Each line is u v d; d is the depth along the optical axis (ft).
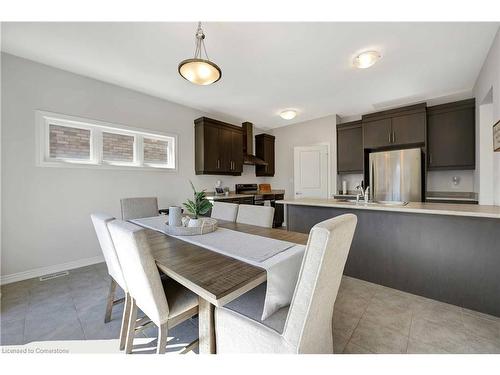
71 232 9.35
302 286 2.89
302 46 7.53
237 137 15.65
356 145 14.79
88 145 9.95
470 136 11.01
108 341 5.02
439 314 5.95
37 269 8.55
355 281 7.97
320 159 16.24
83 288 7.55
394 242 7.42
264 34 6.89
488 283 5.98
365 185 14.29
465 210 6.08
